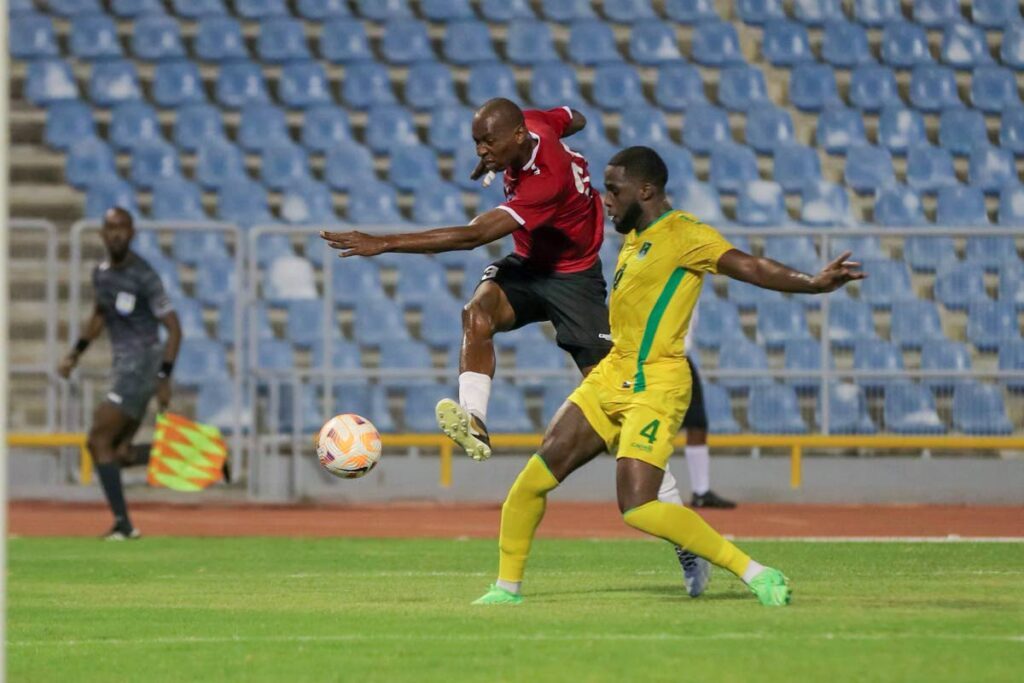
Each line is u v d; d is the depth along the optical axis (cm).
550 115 2902
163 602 2830
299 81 7775
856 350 5881
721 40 7925
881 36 7931
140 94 7712
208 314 6694
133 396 4466
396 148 7388
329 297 5822
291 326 6456
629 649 2017
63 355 6181
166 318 4506
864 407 5791
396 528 4825
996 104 7638
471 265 6500
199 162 7325
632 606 2555
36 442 5703
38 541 4425
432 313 6331
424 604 2688
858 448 5819
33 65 7662
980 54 7812
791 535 4453
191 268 6869
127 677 1897
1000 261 5822
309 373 5812
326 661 1986
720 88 7706
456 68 7862
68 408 5872
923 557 3675
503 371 5956
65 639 2291
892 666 1859
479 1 8138
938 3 7956
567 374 5941
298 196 7200
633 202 2508
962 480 5700
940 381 5753
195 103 7656
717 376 5872
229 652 2094
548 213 2695
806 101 7625
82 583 3262
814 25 7962
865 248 5856
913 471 5716
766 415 5853
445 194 7231
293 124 7669
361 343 6406
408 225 5962
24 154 7369
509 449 5859
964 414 5753
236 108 7688
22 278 6266
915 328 5853
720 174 7256
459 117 7619
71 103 7538
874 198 7212
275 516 5259
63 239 6309
